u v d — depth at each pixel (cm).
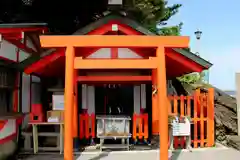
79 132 917
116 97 1030
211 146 873
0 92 737
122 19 752
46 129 920
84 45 671
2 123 684
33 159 746
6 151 711
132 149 861
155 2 1511
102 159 744
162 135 658
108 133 852
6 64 756
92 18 1279
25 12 1203
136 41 676
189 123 838
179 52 784
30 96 962
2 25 669
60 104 887
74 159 744
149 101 1055
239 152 809
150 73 956
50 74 985
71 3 1223
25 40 895
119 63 681
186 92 1280
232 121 1002
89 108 1001
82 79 864
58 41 669
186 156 765
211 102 881
